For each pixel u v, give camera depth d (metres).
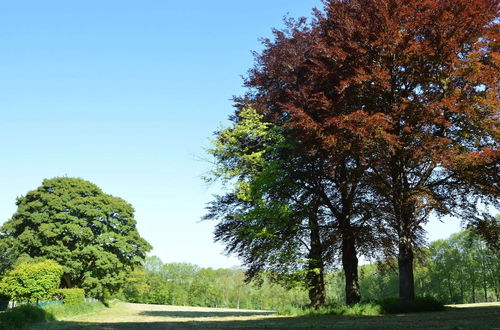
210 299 102.56
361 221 24.14
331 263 25.91
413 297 20.25
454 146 18.50
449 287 78.62
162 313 32.28
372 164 20.17
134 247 50.41
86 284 44.53
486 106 18.45
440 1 18.81
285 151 24.38
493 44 18.84
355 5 20.94
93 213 46.09
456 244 77.19
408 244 20.53
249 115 24.67
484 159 17.56
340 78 20.36
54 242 44.34
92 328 15.36
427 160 18.78
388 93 19.98
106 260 45.25
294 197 24.53
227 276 106.50
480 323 11.69
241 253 26.77
